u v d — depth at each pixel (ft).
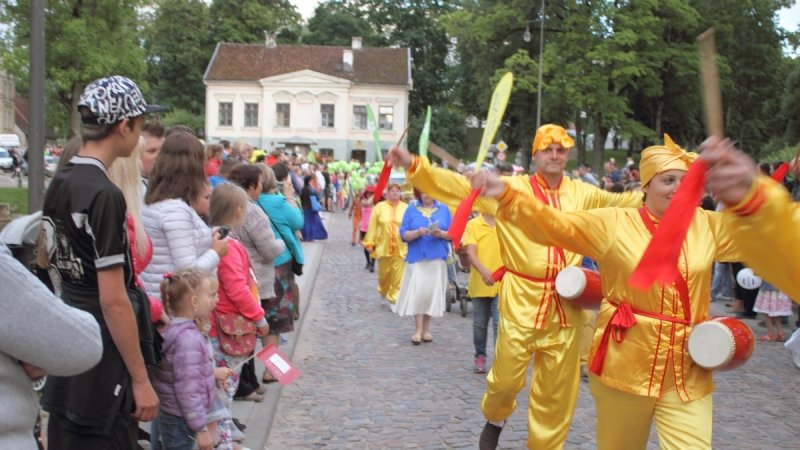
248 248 20.39
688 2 127.34
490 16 134.31
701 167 7.52
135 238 11.97
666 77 135.74
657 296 11.59
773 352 29.55
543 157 16.19
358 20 231.71
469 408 21.11
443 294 29.55
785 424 20.24
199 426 12.58
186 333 12.64
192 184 14.39
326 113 185.37
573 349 15.62
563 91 120.78
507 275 15.98
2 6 70.28
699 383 11.71
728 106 152.97
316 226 65.82
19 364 7.38
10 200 62.69
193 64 203.00
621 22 116.98
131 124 10.26
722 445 18.49
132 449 10.48
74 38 71.56
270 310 22.03
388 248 35.68
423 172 13.56
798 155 12.87
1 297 6.96
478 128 196.85
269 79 183.11
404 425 19.56
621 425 12.12
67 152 11.35
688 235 11.80
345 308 37.32
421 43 218.18
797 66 146.41
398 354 27.81
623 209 12.05
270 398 21.16
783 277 7.79
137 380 10.08
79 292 9.91
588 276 14.94
